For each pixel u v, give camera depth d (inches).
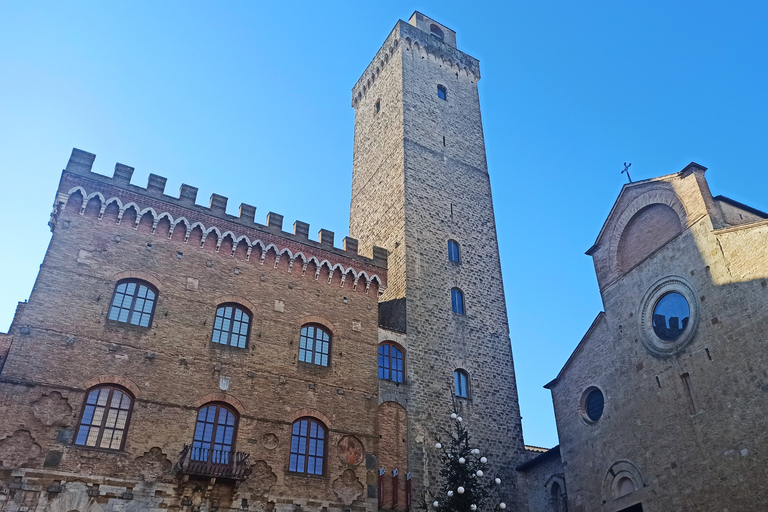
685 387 1201.4
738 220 1266.0
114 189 1309.1
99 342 1164.5
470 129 2175.2
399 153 1971.0
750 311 1111.0
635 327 1355.8
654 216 1392.7
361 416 1379.2
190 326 1270.9
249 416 1242.6
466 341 1688.0
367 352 1469.0
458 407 1569.9
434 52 2278.5
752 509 1023.0
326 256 1529.3
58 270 1187.3
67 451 1055.6
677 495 1156.5
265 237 1457.9
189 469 1116.5
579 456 1407.5
